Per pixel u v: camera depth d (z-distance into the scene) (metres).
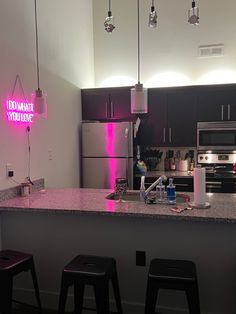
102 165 4.30
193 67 4.71
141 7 4.81
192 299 1.90
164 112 4.53
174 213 2.24
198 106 4.41
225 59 4.60
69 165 4.12
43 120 3.44
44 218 2.66
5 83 2.77
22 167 3.02
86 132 4.36
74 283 2.03
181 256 2.39
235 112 4.28
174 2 4.71
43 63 3.44
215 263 2.33
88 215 2.55
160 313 2.35
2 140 2.72
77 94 4.45
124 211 2.31
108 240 2.53
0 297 2.14
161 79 4.82
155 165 4.80
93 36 5.03
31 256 2.34
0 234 2.74
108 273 2.04
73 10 4.27
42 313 2.55
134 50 4.89
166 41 4.77
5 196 2.75
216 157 4.40
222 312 2.34
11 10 2.85
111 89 4.56
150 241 2.45
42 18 3.43
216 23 4.59
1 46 2.71
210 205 2.45
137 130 4.45
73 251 2.61
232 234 2.29
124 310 2.51
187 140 4.48
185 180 4.24
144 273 2.47
